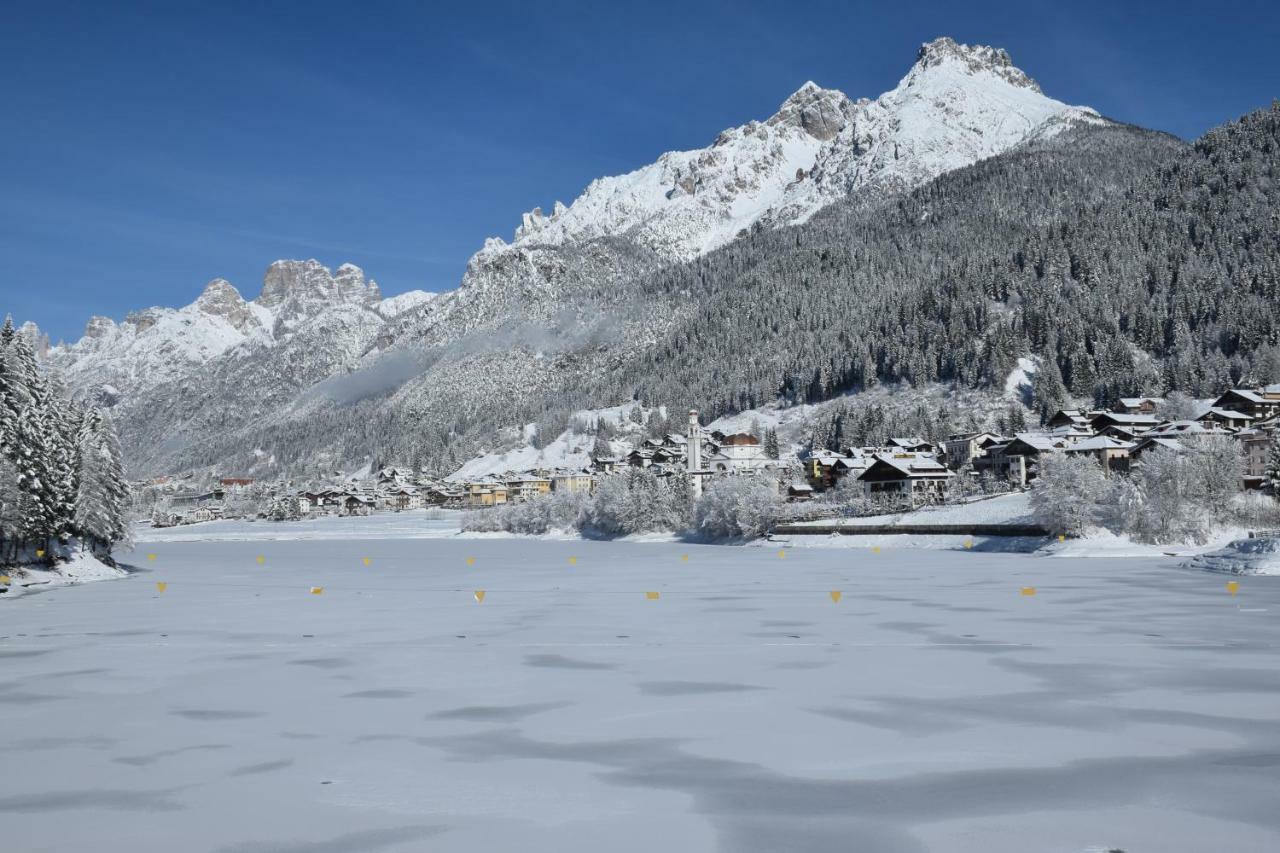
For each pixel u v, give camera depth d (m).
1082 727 28.55
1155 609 54.94
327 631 50.75
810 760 25.50
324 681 36.66
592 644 45.06
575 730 28.80
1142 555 98.12
